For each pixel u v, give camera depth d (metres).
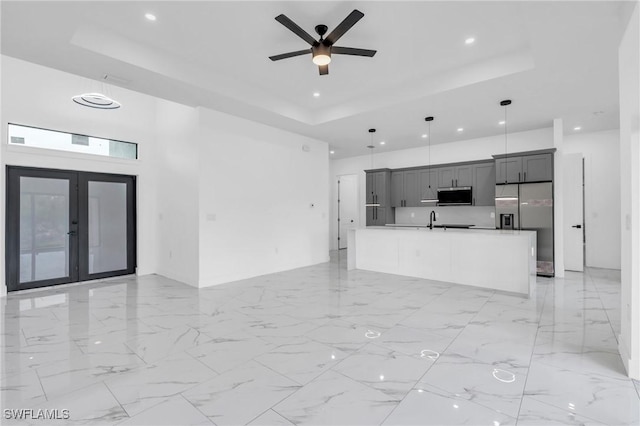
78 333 3.05
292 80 4.43
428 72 4.14
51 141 4.90
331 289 4.68
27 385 2.14
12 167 4.52
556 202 5.31
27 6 2.50
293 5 2.80
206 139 4.89
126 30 3.22
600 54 3.16
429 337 2.90
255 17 2.98
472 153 6.91
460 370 2.30
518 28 3.12
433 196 7.45
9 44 3.01
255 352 2.62
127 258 5.73
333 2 2.76
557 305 3.83
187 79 3.86
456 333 2.99
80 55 3.19
